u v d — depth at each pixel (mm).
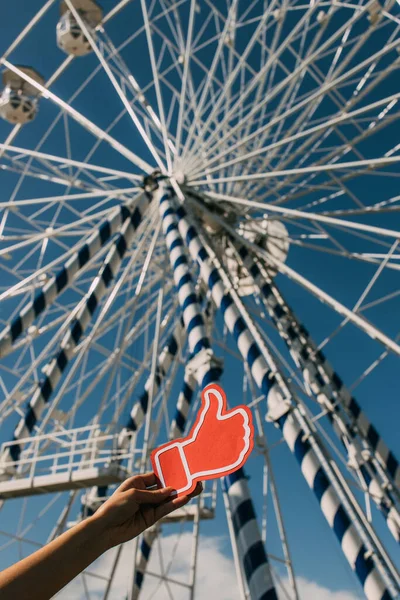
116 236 15703
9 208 17391
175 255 13750
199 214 17016
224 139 15602
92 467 12125
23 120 18578
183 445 1953
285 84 14344
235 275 19031
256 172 18312
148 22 17359
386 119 15320
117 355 16281
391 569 8336
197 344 11352
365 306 13508
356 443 15125
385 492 13836
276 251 19141
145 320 18875
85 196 16906
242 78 18141
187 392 18625
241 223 17891
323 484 8891
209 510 16734
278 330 17078
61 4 18625
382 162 12008
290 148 17859
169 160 16781
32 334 17047
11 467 13391
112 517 1626
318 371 16484
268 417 10102
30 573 1357
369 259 15586
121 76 18172
